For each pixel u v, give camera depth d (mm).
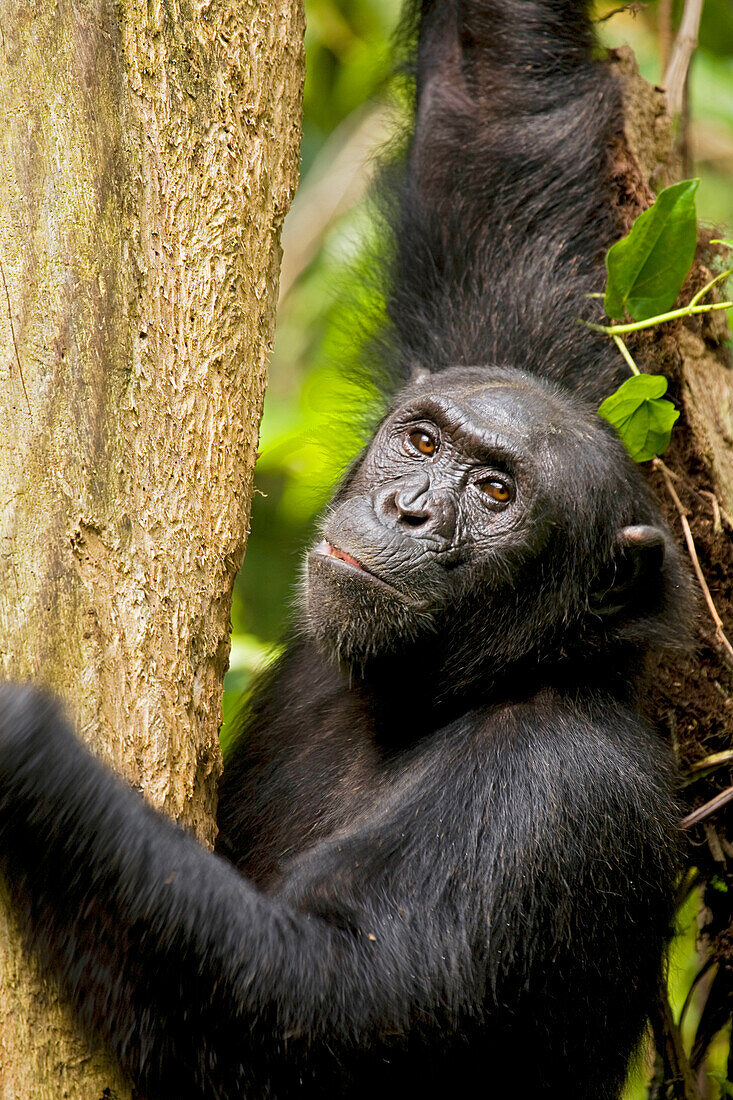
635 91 13719
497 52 13906
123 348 7723
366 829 9586
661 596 10578
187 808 7961
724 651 12117
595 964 9469
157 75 8180
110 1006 7500
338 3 18562
